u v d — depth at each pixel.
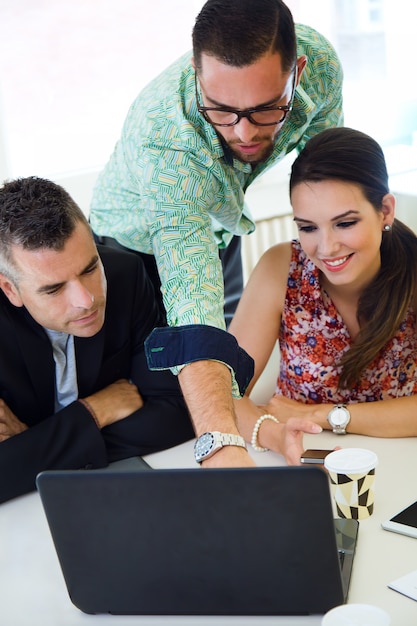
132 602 1.47
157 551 1.41
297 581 1.39
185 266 1.91
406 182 3.56
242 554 1.39
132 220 2.30
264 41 1.68
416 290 2.10
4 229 1.81
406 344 2.15
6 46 3.24
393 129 4.20
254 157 1.86
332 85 2.23
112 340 2.13
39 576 1.61
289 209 3.86
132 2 3.44
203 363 1.76
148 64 3.55
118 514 1.40
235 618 1.44
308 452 1.82
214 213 2.14
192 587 1.43
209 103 1.76
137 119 2.10
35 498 1.89
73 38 3.36
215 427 1.67
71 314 1.87
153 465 1.99
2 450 1.91
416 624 1.37
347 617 1.25
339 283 2.03
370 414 1.99
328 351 2.16
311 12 3.93
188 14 3.57
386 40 4.08
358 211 1.94
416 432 1.96
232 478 1.34
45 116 3.39
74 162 3.50
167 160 1.95
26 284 1.84
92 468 1.97
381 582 1.47
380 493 1.74
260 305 2.21
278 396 2.15
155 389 2.11
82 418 1.99
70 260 1.82
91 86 3.45
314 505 1.33
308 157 1.95
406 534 1.59
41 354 2.03
